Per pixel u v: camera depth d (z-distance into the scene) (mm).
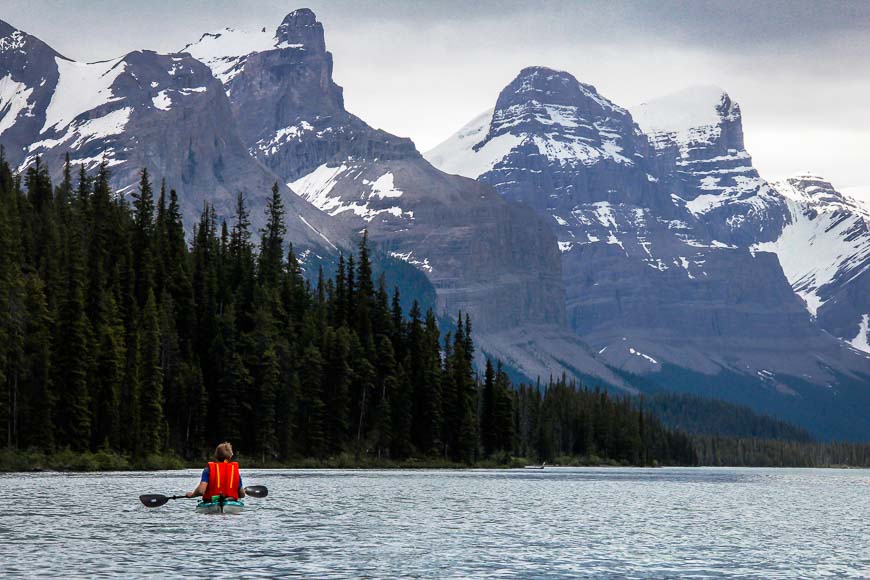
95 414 160500
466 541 63406
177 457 171625
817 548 63625
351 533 65938
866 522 84312
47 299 165500
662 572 52750
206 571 49781
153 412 167375
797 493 142250
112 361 161875
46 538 59875
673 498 117438
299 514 78250
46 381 151375
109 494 92938
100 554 54250
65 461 149875
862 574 52938
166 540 60156
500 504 96125
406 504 91812
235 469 76312
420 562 54219
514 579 49750
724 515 90188
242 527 67750
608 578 50625
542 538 66125
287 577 48656
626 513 89375
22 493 93812
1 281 150125
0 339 146000
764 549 62688
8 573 48406
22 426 150000
